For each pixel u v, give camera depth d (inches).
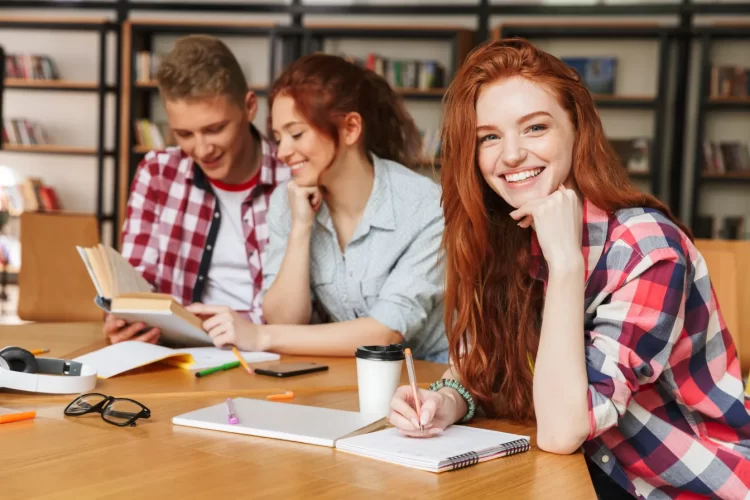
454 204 55.3
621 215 50.8
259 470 41.4
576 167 51.1
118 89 268.7
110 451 44.1
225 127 90.2
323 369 69.7
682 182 249.9
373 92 83.7
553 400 46.9
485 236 54.3
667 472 53.0
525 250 55.5
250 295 98.3
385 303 78.6
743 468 51.8
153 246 99.3
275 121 78.4
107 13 277.7
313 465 42.6
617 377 47.5
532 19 254.8
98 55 277.6
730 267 94.4
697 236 243.3
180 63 87.9
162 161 100.3
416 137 89.4
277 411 52.8
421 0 261.0
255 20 269.4
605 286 49.9
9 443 45.3
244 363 68.0
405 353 48.3
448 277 57.2
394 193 81.4
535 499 38.9
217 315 76.7
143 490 37.8
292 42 258.2
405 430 47.7
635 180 249.1
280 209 86.9
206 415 51.1
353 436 47.3
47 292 122.5
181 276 99.3
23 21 265.3
